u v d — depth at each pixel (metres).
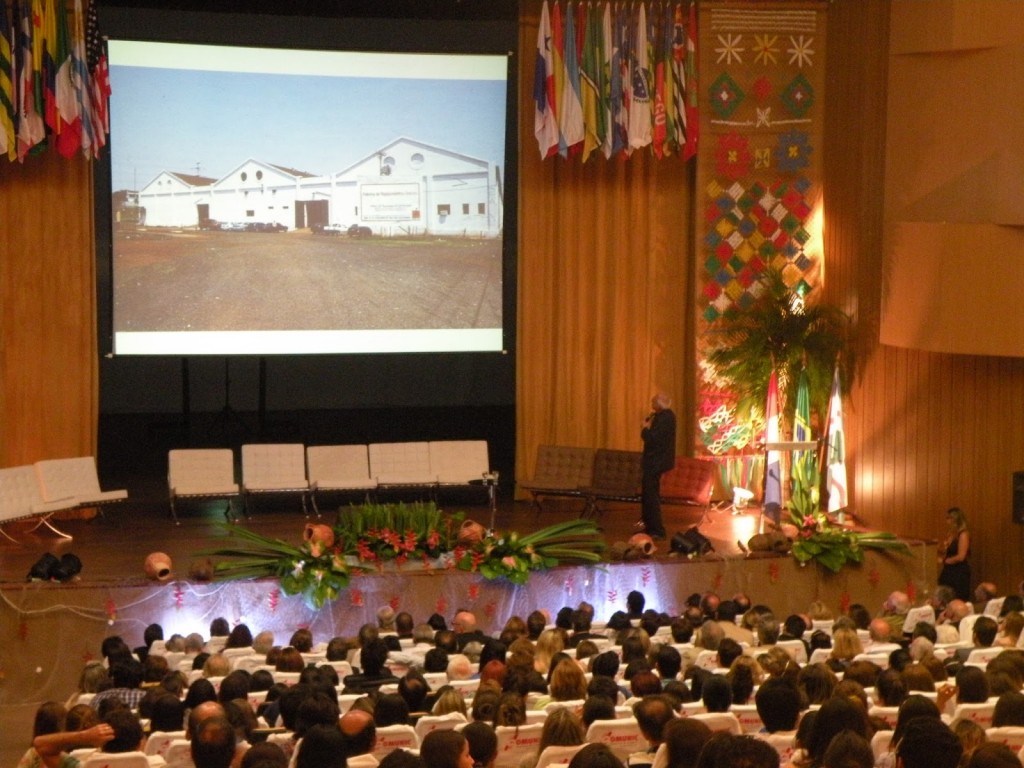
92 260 15.61
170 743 6.58
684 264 16.98
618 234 16.80
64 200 15.47
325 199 16.38
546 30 15.96
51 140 15.35
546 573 13.20
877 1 15.33
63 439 15.68
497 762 6.50
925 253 14.35
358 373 21.17
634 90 16.12
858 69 15.81
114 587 12.26
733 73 16.53
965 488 14.59
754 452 16.77
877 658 8.66
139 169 15.87
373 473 15.84
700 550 13.66
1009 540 14.24
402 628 10.66
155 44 15.77
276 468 15.61
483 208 16.73
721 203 16.66
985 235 13.87
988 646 9.05
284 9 16.36
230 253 16.19
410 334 16.73
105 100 15.07
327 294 16.48
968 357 14.48
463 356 21.38
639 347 16.95
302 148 16.25
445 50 16.44
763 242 16.75
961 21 14.05
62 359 15.61
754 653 9.03
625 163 16.78
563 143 16.03
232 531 13.05
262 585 12.56
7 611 12.10
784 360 16.00
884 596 13.96
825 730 4.53
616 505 16.47
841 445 15.85
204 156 16.02
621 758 6.20
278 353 16.42
